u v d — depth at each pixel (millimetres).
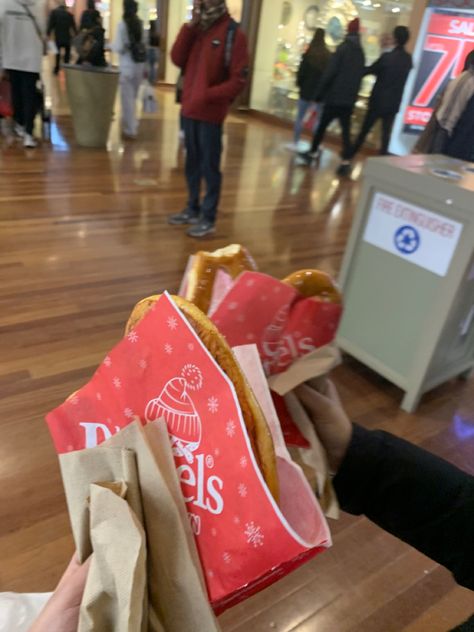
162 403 469
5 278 2693
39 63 4660
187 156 3537
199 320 450
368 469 618
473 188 1868
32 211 3564
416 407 2195
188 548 448
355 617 1358
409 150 6828
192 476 459
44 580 1335
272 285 532
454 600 1437
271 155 6230
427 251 1998
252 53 8352
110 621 435
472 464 1934
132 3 5387
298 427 555
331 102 5488
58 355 2172
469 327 2254
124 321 2473
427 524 629
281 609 1347
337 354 568
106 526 428
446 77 6270
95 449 479
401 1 6605
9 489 1564
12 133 5273
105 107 5145
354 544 1552
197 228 3547
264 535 413
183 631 461
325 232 4008
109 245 3230
